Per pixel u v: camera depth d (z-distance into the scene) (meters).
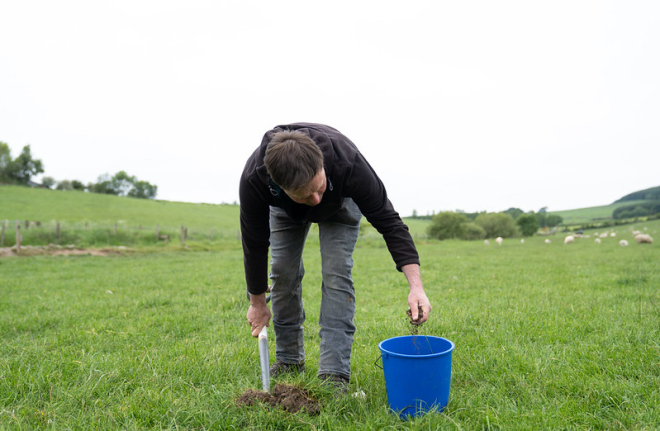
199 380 2.63
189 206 70.25
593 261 11.00
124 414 2.16
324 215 2.13
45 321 4.67
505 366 2.74
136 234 24.89
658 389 2.27
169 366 2.85
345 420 2.06
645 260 10.70
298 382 2.31
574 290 6.13
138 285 7.98
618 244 23.61
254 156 2.08
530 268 9.58
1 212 44.22
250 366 2.91
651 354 2.79
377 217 2.23
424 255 15.92
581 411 2.10
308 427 1.99
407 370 2.02
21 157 95.69
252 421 2.04
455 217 43.94
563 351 2.98
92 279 9.07
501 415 2.04
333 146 1.98
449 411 2.11
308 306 5.56
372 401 2.25
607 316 4.11
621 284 6.55
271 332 4.09
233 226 49.47
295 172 1.66
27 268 11.80
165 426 2.07
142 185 112.00
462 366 2.82
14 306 5.90
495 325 3.96
